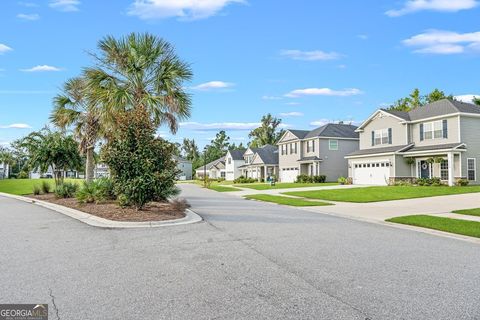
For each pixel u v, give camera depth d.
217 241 8.12
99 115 15.95
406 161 30.67
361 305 4.30
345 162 43.22
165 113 16.59
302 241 8.20
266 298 4.51
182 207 14.20
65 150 22.42
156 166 12.35
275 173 54.72
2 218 11.90
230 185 43.06
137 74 16.17
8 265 5.99
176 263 6.16
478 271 5.80
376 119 34.66
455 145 26.83
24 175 60.75
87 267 5.89
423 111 31.73
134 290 4.78
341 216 13.49
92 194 15.50
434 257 6.78
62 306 4.23
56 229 9.71
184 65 16.52
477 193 21.77
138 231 9.47
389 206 16.78
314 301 4.42
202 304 4.30
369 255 6.86
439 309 4.20
